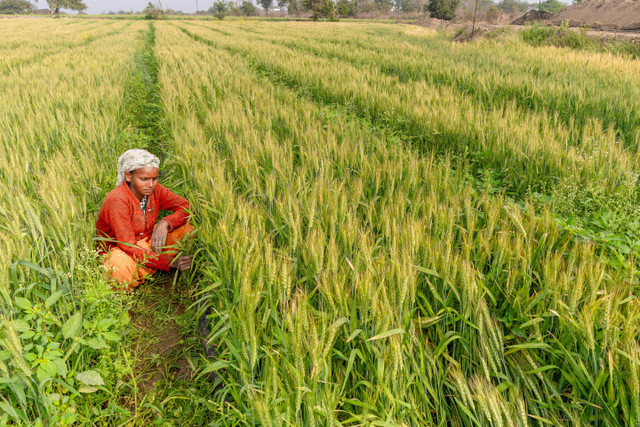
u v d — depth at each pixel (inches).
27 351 88.5
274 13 5600.4
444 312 91.9
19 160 167.6
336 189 126.5
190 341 115.1
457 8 2669.8
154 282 143.1
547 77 415.8
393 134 251.4
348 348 85.6
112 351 107.5
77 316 97.0
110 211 132.0
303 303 72.9
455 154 223.0
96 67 475.2
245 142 194.9
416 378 80.2
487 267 108.7
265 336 83.7
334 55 659.4
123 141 253.9
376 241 115.6
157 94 384.5
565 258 112.5
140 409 95.3
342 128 221.8
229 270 102.8
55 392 91.0
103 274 117.3
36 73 427.8
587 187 156.3
